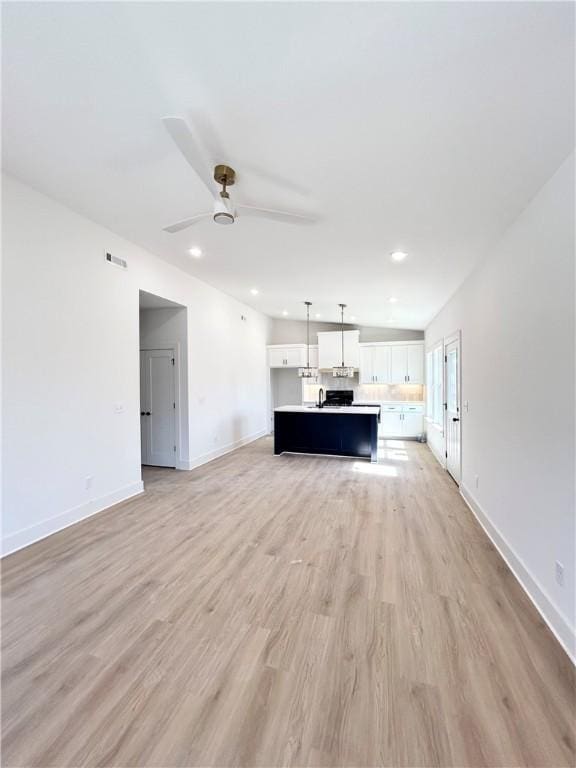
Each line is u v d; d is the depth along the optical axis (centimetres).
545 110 160
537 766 119
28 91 170
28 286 275
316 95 162
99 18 132
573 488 171
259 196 254
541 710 139
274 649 171
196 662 163
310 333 896
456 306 449
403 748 125
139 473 405
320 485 439
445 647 171
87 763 120
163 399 521
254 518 333
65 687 149
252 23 130
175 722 135
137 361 396
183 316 501
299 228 308
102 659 165
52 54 148
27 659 164
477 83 149
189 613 198
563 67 138
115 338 364
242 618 193
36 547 273
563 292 183
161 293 435
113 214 311
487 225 270
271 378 885
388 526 315
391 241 321
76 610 200
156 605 205
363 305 623
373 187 236
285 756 123
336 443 603
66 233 305
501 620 191
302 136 191
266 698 145
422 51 136
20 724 133
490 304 306
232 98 167
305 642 175
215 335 583
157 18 130
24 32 139
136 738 129
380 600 209
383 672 157
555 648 171
